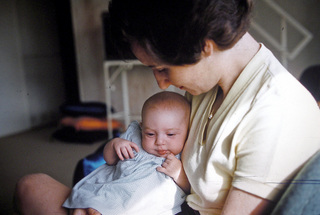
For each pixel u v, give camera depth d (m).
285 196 0.51
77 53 1.85
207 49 0.52
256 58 0.57
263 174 0.51
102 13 1.87
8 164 0.98
